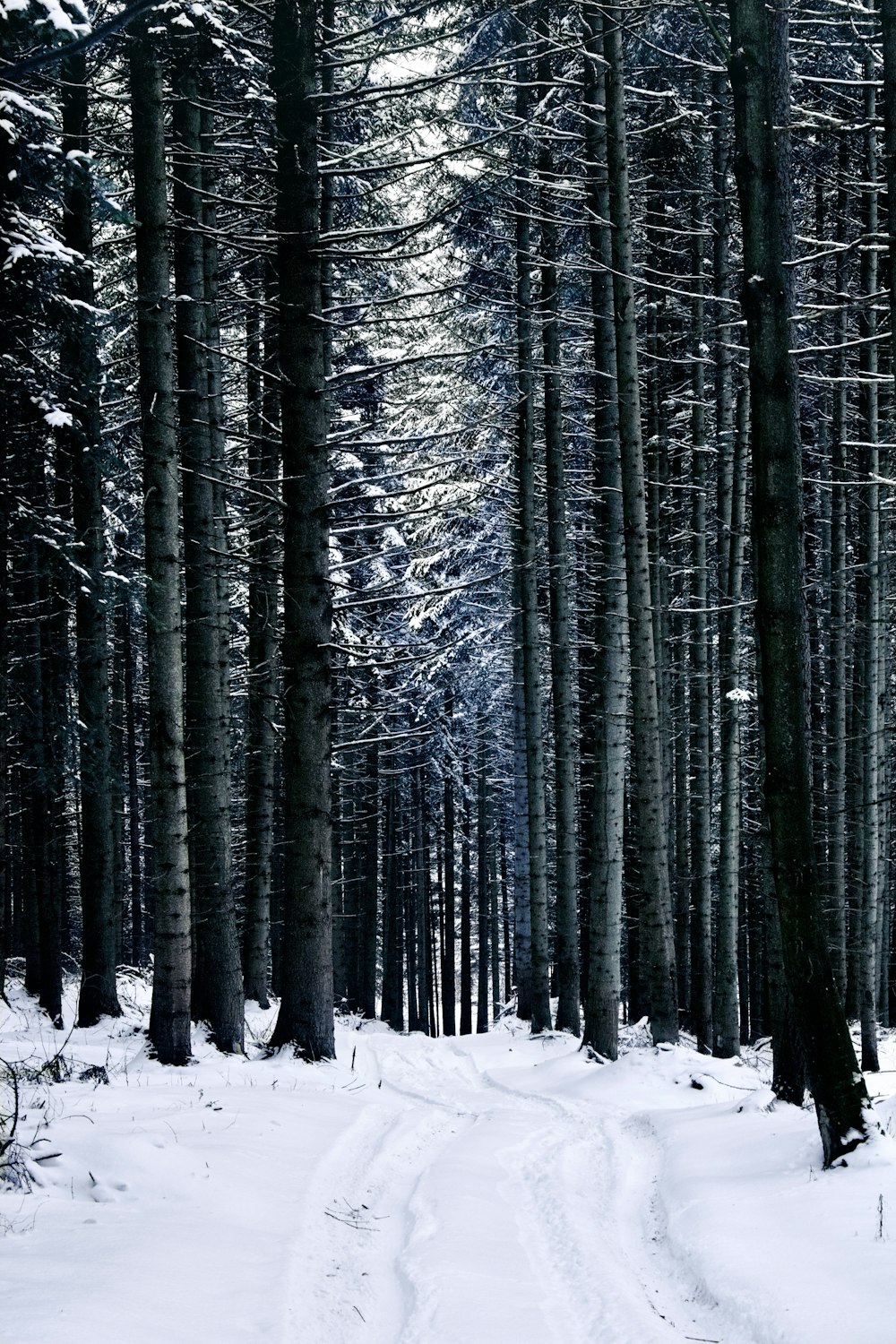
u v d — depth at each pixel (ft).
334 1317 17.19
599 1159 29.84
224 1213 21.34
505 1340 15.75
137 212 37.81
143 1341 14.46
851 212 52.95
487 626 90.68
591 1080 44.50
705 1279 18.43
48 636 55.21
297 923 43.50
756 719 68.44
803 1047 23.39
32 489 41.04
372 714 79.30
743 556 57.26
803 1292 16.60
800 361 56.29
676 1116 34.17
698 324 59.98
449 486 62.90
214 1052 42.45
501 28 49.57
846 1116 22.63
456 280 54.54
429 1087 46.01
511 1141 31.35
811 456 64.08
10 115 32.24
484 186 47.98
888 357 54.90
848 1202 20.03
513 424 65.77
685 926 77.00
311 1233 21.09
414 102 48.42
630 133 48.03
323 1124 31.19
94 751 48.57
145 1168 22.53
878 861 61.41
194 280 47.03
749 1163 24.99
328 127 48.83
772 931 49.42
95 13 38.01
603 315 53.42
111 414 49.16
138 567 58.08
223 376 61.00
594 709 61.11
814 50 41.60
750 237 24.54
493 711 108.47
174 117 46.03
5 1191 21.18
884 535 61.46
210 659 46.78
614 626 53.21
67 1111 27.63
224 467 50.08
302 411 43.21
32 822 61.52
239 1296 17.01
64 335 37.35
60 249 33.88
